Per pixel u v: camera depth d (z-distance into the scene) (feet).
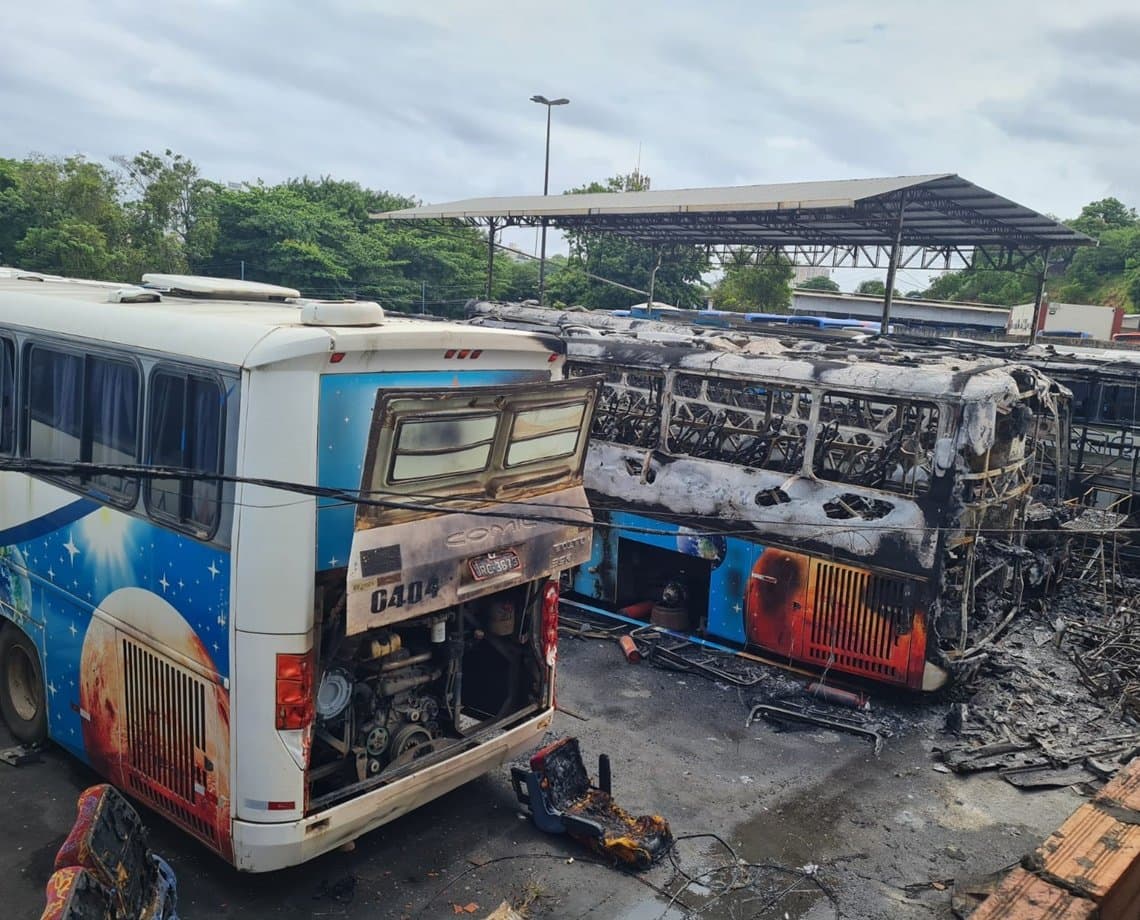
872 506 24.82
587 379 17.25
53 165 102.06
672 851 17.85
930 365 26.50
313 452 13.70
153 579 15.16
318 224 108.27
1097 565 38.06
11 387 18.45
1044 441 33.78
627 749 22.24
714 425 29.25
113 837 11.68
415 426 14.30
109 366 16.01
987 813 20.08
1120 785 13.33
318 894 15.88
